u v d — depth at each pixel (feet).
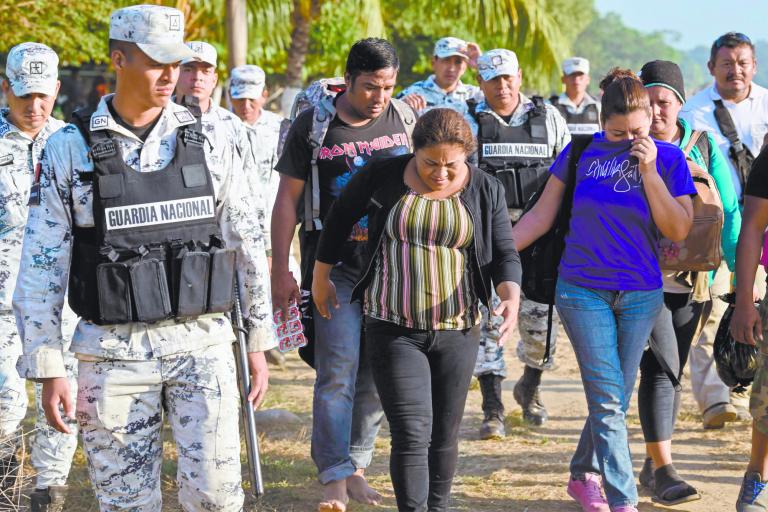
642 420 19.95
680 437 25.00
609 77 19.89
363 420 20.11
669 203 17.04
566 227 18.21
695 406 28.07
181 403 14.23
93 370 14.05
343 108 19.30
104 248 13.74
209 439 14.16
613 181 17.52
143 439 14.23
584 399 29.55
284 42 77.10
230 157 14.85
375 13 54.80
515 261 16.24
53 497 19.17
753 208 18.39
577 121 35.65
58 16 68.44
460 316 16.21
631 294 17.60
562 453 24.00
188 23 56.03
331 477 18.58
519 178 26.30
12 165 19.49
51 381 13.89
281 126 22.47
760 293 25.34
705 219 18.52
